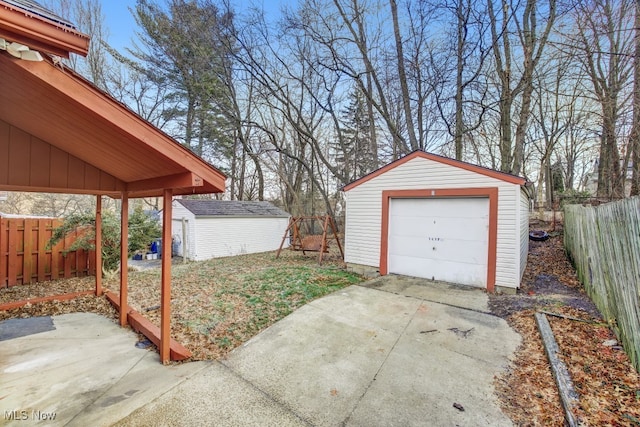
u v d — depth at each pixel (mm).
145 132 2369
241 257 12344
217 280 6883
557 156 18047
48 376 2848
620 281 3246
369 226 7551
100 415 2316
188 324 4160
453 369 3121
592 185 20094
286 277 6945
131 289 6090
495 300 5262
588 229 4934
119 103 2205
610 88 8688
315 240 11422
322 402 2590
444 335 3928
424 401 2613
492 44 9297
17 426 2170
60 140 3197
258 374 2998
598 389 2564
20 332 3877
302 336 3885
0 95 2348
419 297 5488
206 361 3232
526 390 2727
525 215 7262
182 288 6164
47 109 2383
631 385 2594
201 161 2721
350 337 3869
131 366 3066
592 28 7109
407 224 7086
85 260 7238
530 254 9055
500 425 2305
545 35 8641
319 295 5566
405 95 11141
